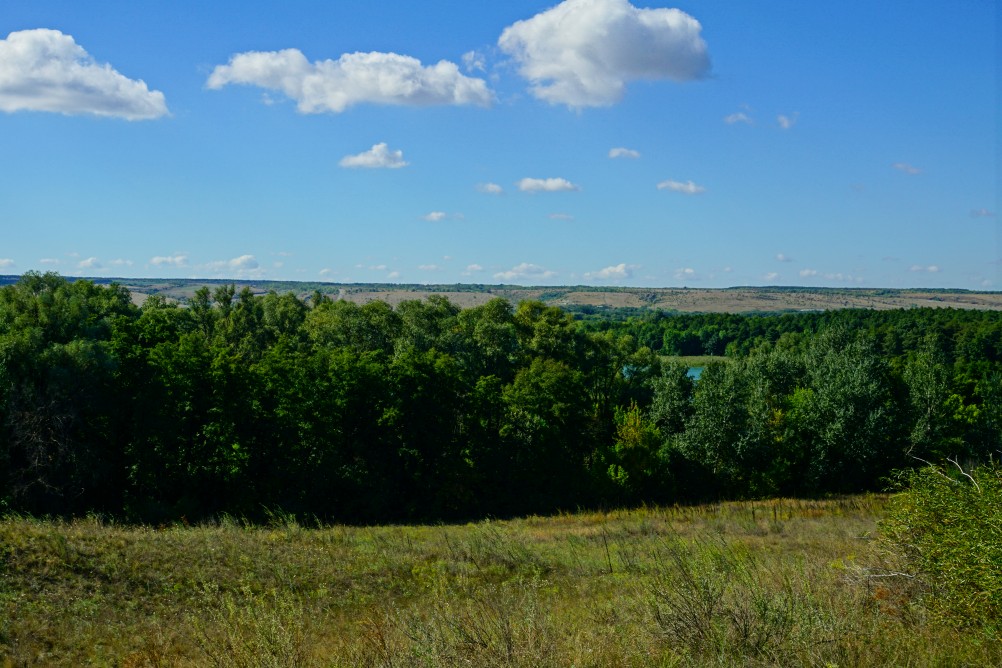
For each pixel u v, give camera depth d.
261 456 40.75
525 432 50.75
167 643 10.59
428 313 74.06
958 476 8.98
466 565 17.67
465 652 6.42
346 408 44.34
